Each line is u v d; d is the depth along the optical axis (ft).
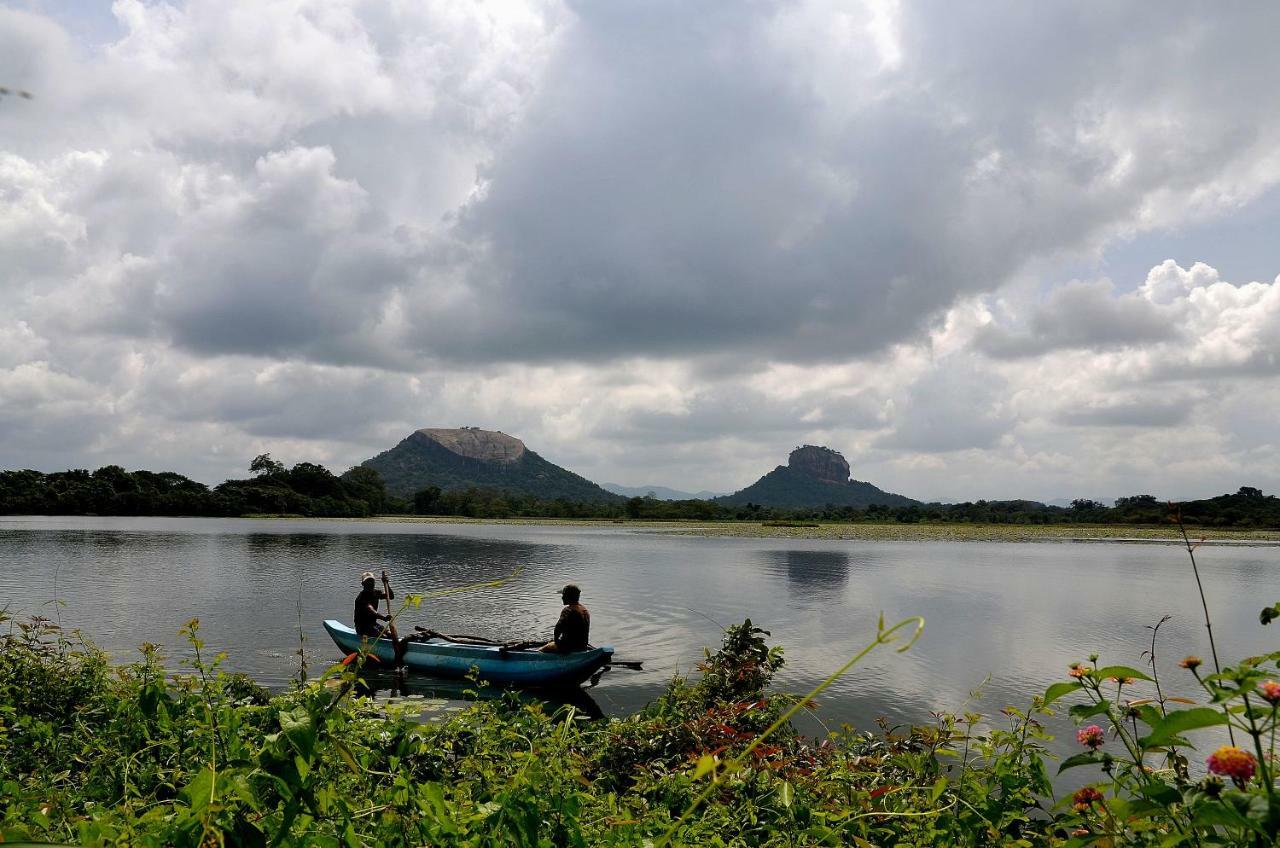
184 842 6.20
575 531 290.97
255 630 62.18
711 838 12.76
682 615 77.71
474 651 47.85
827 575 123.24
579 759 16.26
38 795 11.93
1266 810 6.45
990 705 42.04
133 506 397.39
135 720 13.28
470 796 12.37
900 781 16.84
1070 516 465.88
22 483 390.63
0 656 24.03
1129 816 8.39
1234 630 71.97
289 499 444.14
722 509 499.92
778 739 23.82
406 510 535.19
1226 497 366.43
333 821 8.02
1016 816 12.29
